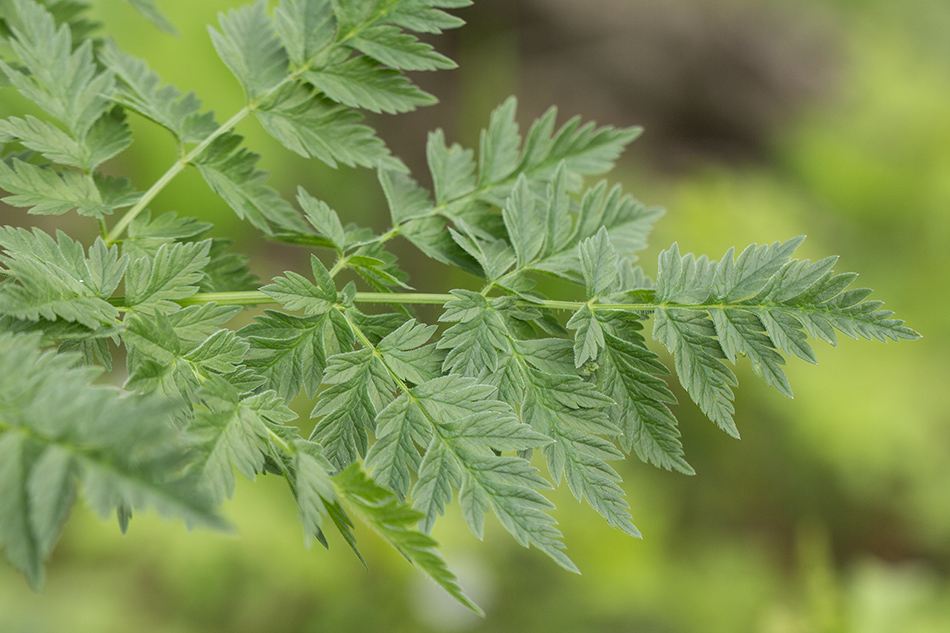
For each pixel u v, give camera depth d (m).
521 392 0.55
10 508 0.50
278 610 1.17
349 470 0.52
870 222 1.79
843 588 1.59
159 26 0.62
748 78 2.24
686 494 1.55
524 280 0.57
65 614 1.15
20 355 0.51
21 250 0.54
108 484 0.50
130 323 0.54
